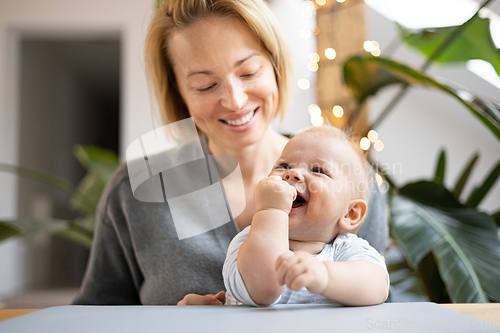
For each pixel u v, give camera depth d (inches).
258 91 30.7
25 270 142.3
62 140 180.5
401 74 46.9
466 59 59.8
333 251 23.1
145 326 13.2
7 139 126.6
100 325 13.6
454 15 82.3
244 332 12.0
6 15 124.2
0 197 124.3
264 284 18.5
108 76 201.6
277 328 12.5
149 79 37.1
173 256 33.1
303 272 16.9
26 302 107.7
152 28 33.8
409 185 41.4
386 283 19.9
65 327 13.3
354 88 52.2
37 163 151.7
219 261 32.5
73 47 166.4
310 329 12.3
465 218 37.3
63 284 152.2
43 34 129.1
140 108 118.8
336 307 17.1
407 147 95.7
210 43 29.1
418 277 43.1
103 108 244.5
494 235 35.4
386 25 90.7
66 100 185.6
